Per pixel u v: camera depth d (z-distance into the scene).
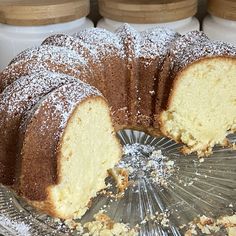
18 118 0.45
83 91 0.45
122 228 0.42
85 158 0.45
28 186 0.44
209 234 0.42
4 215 0.43
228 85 0.52
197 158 0.50
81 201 0.45
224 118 0.54
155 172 0.48
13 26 0.64
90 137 0.46
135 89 0.53
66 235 0.42
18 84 0.46
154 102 0.53
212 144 0.53
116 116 0.54
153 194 0.46
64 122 0.43
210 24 0.68
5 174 0.45
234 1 0.65
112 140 0.48
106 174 0.48
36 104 0.44
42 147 0.43
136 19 0.65
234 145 0.52
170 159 0.50
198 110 0.53
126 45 0.53
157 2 0.65
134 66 0.53
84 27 0.66
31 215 0.44
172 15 0.65
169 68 0.52
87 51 0.52
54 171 0.43
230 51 0.52
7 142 0.45
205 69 0.52
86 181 0.46
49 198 0.43
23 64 0.49
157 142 0.53
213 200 0.45
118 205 0.45
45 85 0.46
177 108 0.53
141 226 0.43
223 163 0.50
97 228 0.43
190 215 0.44
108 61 0.52
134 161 0.50
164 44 0.54
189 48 0.52
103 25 0.67
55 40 0.53
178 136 0.53
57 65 0.49
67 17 0.64
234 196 0.46
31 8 0.62
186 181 0.47
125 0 0.66
